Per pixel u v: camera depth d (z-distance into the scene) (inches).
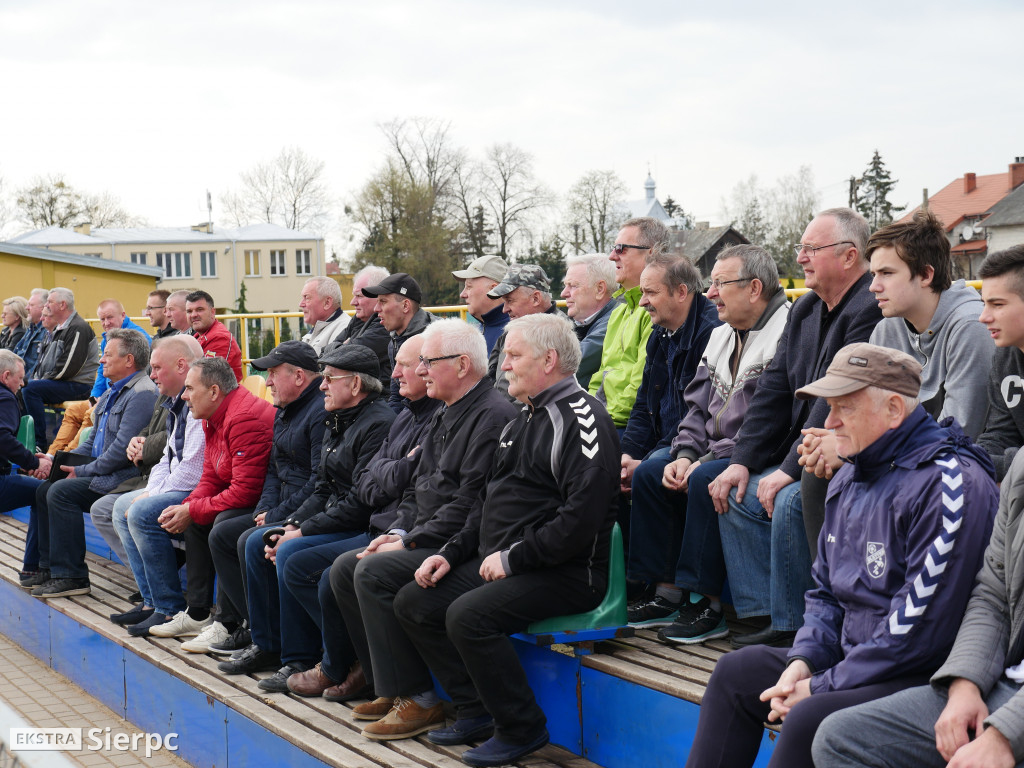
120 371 257.3
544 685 147.0
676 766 126.4
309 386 197.5
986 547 96.9
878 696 96.3
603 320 201.2
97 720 210.2
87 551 301.4
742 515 139.5
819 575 111.3
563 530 135.1
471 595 136.3
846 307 138.5
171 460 223.5
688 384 165.0
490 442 153.8
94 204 2148.1
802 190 1929.1
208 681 179.5
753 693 107.0
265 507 197.8
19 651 263.3
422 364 159.2
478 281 232.5
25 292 765.9
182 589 234.4
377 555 151.2
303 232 2089.1
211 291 2014.0
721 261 156.4
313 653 176.1
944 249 125.7
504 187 1716.3
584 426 139.1
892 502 101.2
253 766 162.9
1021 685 89.4
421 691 150.3
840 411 104.3
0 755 82.4
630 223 188.1
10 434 294.4
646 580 155.9
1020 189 1763.0
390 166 1699.1
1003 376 117.3
